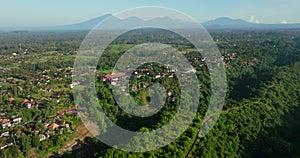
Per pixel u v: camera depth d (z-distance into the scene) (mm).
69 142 116125
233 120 99875
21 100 160000
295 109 125562
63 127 124125
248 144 92062
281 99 127812
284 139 99688
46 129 122125
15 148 107625
